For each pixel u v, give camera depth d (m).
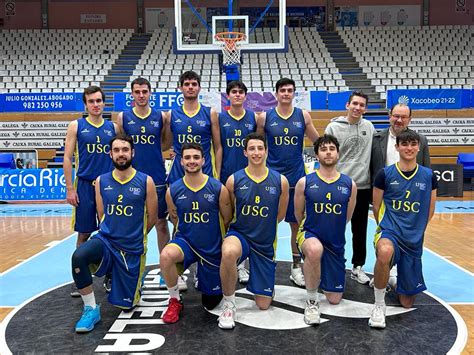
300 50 16.62
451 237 5.95
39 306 3.40
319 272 2.99
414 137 3.10
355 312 3.21
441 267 4.48
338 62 15.96
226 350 2.60
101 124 3.67
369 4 18.89
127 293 3.15
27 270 4.52
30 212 8.53
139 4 18.91
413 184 3.16
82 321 2.90
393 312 3.21
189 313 3.23
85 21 19.05
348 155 3.83
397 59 15.99
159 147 3.81
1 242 5.91
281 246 5.66
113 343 2.71
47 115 11.76
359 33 17.83
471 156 10.99
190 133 3.75
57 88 14.04
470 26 18.03
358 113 3.75
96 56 16.30
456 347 2.63
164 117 3.88
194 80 3.68
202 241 3.15
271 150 3.89
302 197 3.31
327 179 3.24
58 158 10.90
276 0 18.83
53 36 17.80
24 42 17.39
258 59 15.88
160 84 13.93
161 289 3.79
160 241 3.91
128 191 3.16
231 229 3.28
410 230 3.15
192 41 15.21
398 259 3.12
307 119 3.91
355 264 3.99
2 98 11.91
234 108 3.85
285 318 3.11
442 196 10.09
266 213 3.17
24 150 11.70
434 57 16.02
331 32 18.08
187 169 3.08
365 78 14.90
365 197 3.87
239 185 3.18
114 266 3.15
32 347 2.67
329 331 2.88
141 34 18.12
